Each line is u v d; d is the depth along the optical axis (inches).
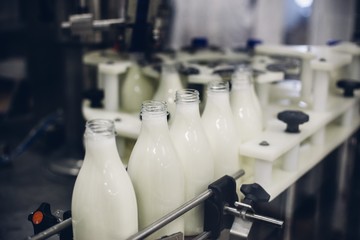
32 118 121.0
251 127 51.0
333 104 70.1
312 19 105.3
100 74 71.6
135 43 69.4
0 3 121.7
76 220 35.9
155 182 37.9
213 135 45.7
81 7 76.1
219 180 41.9
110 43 81.3
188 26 112.7
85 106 68.4
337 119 75.5
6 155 92.0
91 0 75.7
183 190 40.0
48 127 101.0
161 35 74.2
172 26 108.7
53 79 121.9
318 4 103.0
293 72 75.5
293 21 111.3
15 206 72.2
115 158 35.3
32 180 82.9
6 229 64.9
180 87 58.7
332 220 60.7
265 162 47.3
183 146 41.7
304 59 71.5
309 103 69.8
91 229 35.3
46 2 86.6
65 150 92.1
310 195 63.5
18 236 63.3
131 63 66.7
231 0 113.9
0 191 77.7
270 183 48.7
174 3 107.5
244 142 50.9
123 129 57.1
